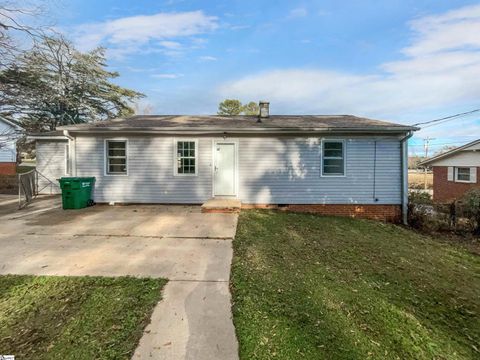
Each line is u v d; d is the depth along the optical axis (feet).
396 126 32.19
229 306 11.93
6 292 12.61
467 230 29.73
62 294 12.50
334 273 15.89
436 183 70.64
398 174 33.65
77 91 88.12
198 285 13.70
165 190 34.60
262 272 15.42
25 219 26.81
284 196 34.04
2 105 67.15
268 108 41.91
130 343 9.50
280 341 9.84
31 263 16.05
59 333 9.90
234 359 8.97
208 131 33.04
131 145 34.37
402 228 30.07
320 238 22.67
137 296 12.46
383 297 13.53
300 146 33.88
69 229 23.39
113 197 34.60
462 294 14.66
